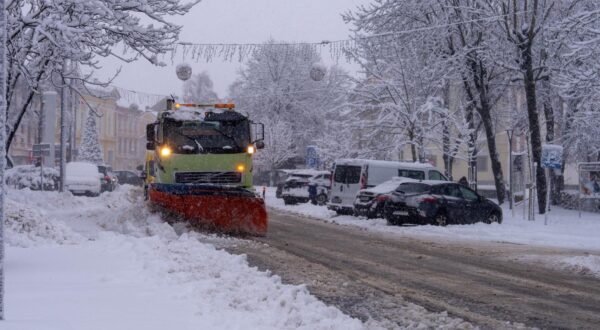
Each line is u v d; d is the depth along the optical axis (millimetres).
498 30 38625
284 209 39812
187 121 22453
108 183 52531
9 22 20609
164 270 12594
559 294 12578
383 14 41844
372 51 43062
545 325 9789
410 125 42844
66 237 17625
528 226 28844
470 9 38312
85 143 84312
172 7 22906
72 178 45656
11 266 12930
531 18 36094
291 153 82438
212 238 19969
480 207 28422
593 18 30531
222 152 22438
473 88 42844
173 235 19469
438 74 41562
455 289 12742
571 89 31375
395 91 43438
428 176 33406
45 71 23734
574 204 40750
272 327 8305
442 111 41625
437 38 40656
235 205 20797
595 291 13055
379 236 23672
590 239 24219
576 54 31328
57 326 7812
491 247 21031
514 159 38219
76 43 20938
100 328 7836
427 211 27016
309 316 8891
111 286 10797
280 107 84812
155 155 23328
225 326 8164
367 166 32750
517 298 11977
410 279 13820
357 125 44469
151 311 8898
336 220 31094
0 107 7973
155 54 22531
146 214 21203
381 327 9039
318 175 44312
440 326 9297
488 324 9703
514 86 42094
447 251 19516
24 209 18266
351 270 14820
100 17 21312
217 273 12422
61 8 20688
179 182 22234
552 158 30891
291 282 12797
